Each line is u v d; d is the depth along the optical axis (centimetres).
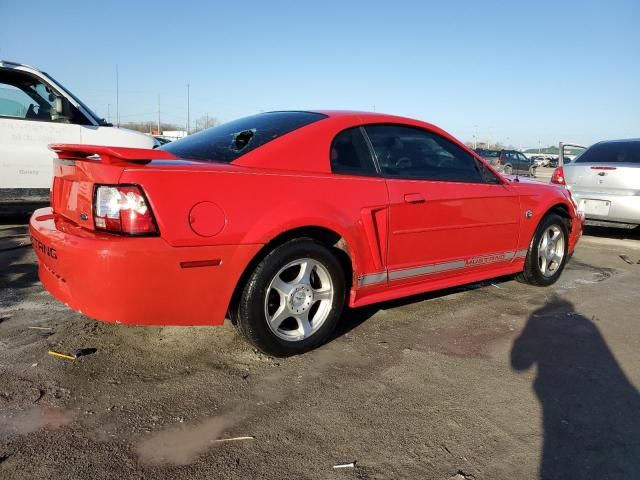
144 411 238
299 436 224
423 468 206
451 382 279
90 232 251
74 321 340
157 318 254
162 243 243
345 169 319
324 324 310
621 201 696
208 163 273
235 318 295
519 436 230
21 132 628
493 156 2866
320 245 299
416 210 344
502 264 426
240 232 263
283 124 325
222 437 221
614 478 204
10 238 587
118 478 193
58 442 212
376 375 283
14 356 286
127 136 676
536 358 314
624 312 407
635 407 259
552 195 454
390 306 400
